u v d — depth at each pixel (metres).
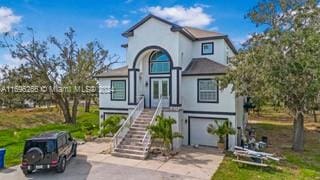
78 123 36.91
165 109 21.62
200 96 22.09
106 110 26.94
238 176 14.53
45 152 14.30
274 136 26.69
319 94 17.64
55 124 35.88
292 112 19.72
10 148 20.70
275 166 16.44
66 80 35.69
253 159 16.80
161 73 23.92
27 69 35.00
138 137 19.83
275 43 18.78
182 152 19.81
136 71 23.66
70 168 15.84
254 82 18.41
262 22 21.20
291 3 19.89
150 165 16.48
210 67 22.36
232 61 20.47
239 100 23.47
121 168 15.88
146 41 23.20
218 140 21.12
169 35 22.33
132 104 23.62
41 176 14.47
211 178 14.23
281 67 17.66
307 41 17.42
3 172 15.16
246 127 26.92
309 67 16.89
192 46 24.97
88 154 19.03
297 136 20.88
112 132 22.77
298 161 17.80
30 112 41.81
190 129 22.52
